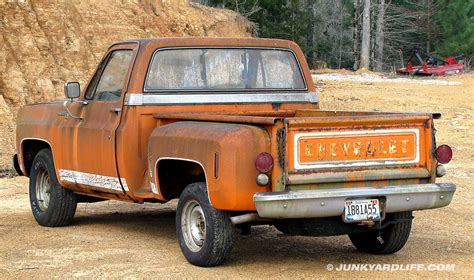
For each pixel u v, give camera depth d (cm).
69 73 2580
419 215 1259
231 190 832
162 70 1012
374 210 858
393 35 5934
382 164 870
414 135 884
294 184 830
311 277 866
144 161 997
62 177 1125
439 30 5641
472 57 5188
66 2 2659
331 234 874
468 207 1341
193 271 885
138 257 957
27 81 2433
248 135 834
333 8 6181
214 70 1038
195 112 1018
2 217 1259
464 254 983
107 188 1042
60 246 1028
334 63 5984
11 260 952
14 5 2459
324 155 844
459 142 2308
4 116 2228
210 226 875
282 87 1073
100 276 871
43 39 2505
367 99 3078
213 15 3775
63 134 1112
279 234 1109
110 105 1035
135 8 3195
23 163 1238
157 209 1341
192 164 938
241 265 919
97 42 2836
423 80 3803
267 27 4875
